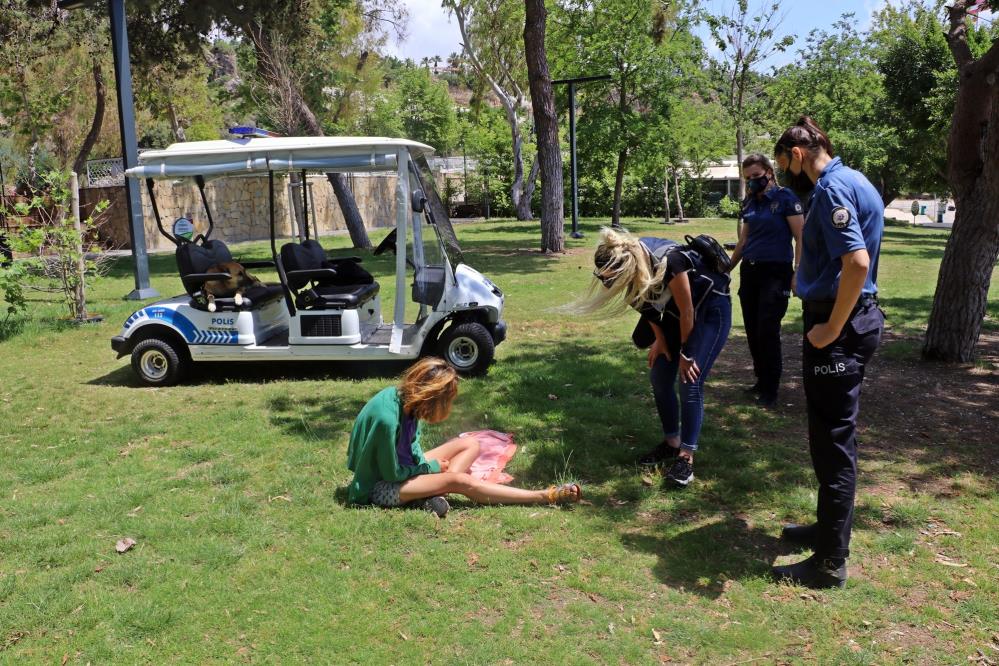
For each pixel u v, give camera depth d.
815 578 3.58
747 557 3.85
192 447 5.51
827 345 3.43
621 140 25.25
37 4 22.31
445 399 4.36
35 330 9.79
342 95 32.12
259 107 26.30
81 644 3.23
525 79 35.31
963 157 7.23
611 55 24.66
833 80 32.03
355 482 4.45
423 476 4.41
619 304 4.55
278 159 6.75
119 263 18.83
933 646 3.15
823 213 3.34
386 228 30.55
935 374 7.11
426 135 55.44
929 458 5.08
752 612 3.39
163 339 7.24
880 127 31.00
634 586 3.61
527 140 39.47
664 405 4.89
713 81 21.83
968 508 4.34
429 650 3.16
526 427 5.74
